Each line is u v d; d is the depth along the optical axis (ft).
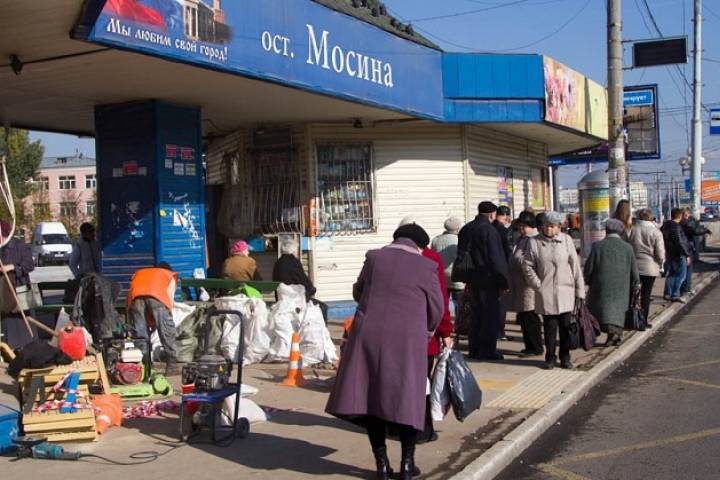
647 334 40.70
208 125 46.50
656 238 41.65
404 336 17.37
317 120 46.11
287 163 46.96
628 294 36.17
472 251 33.55
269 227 47.11
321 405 25.84
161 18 26.94
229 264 37.50
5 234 31.53
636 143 83.61
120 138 37.37
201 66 29.12
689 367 32.89
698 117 94.58
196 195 38.83
